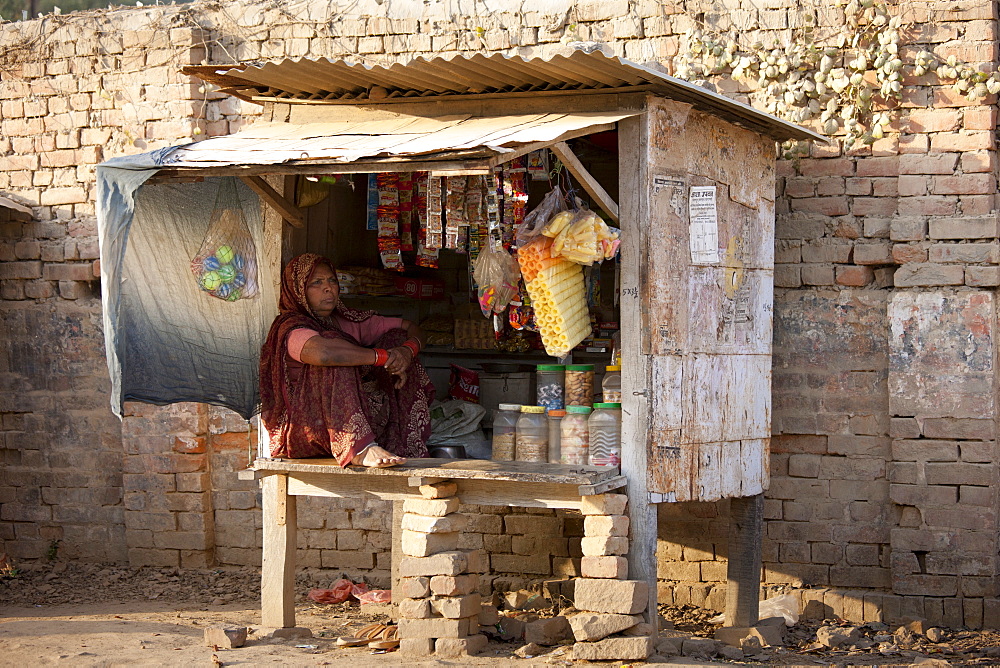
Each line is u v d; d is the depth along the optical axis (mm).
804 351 7023
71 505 8500
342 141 5613
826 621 6883
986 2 6660
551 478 5445
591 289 6730
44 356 8523
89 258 8375
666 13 7215
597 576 5488
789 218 7035
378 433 6426
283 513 6223
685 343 5762
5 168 8555
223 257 6410
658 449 5602
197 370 6398
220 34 8047
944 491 6672
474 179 6195
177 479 8164
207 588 7852
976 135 6660
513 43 7477
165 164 5430
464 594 5746
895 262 6797
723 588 7191
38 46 8453
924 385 6695
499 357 7547
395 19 7703
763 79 7023
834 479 6984
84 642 5906
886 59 6734
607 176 7672
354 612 7223
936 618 6691
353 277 7094
